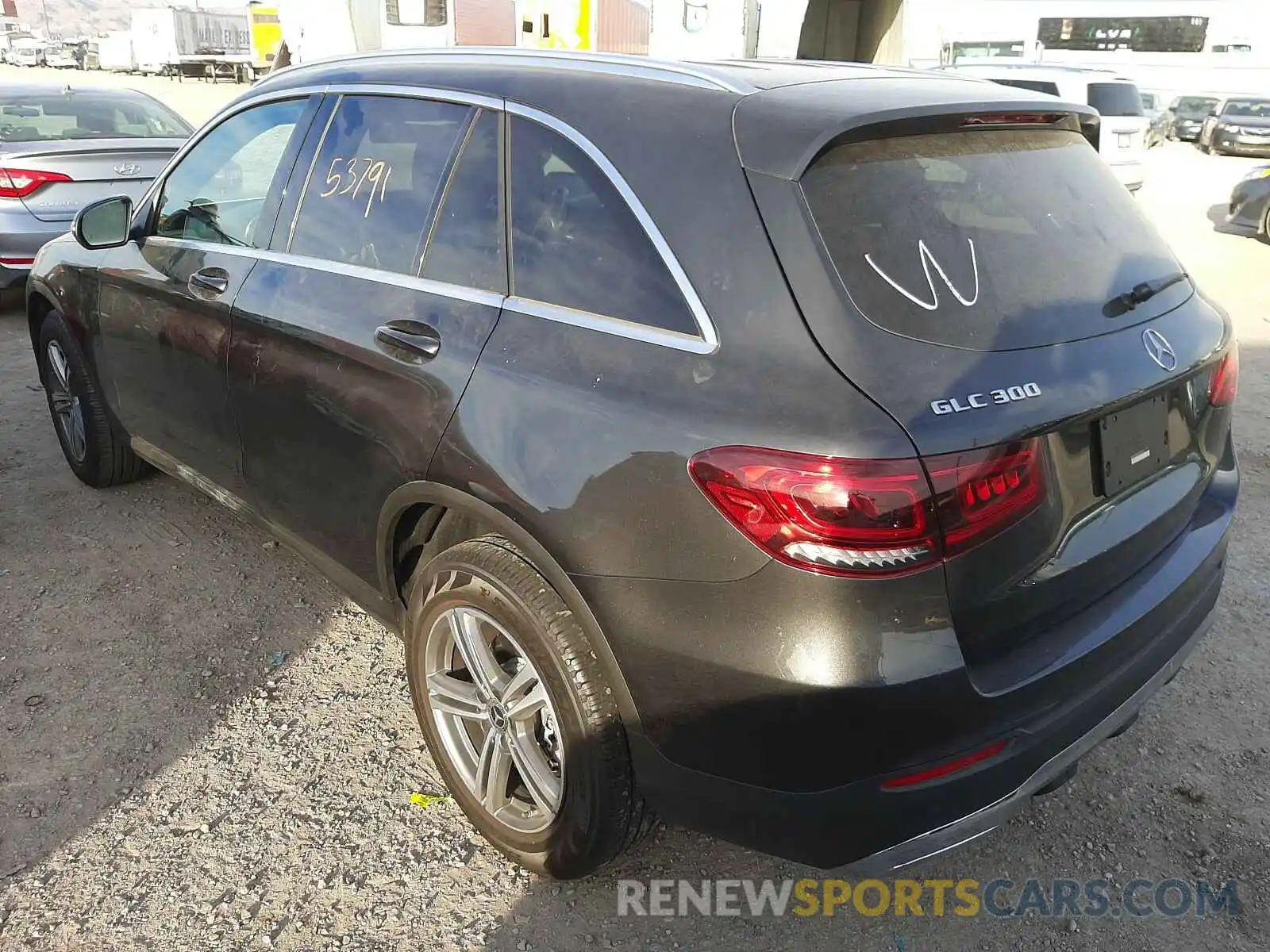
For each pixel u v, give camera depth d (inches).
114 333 147.0
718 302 75.5
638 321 80.0
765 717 71.9
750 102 80.8
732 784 76.3
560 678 83.0
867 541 67.7
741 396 72.1
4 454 189.8
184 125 326.6
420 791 107.5
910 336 71.7
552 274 87.2
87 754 110.6
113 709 118.0
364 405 99.6
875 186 77.3
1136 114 478.0
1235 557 161.2
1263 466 197.8
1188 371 86.6
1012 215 83.4
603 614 78.4
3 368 243.1
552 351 84.2
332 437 105.5
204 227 131.1
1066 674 78.0
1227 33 1017.5
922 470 67.8
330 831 101.4
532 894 95.1
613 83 89.5
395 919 91.7
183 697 120.8
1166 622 89.3
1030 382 73.9
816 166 75.8
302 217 114.7
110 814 102.3
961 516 69.7
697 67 89.7
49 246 170.9
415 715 114.0
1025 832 104.3
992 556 72.7
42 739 112.4
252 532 161.5
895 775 72.1
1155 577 89.7
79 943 87.8
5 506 167.5
